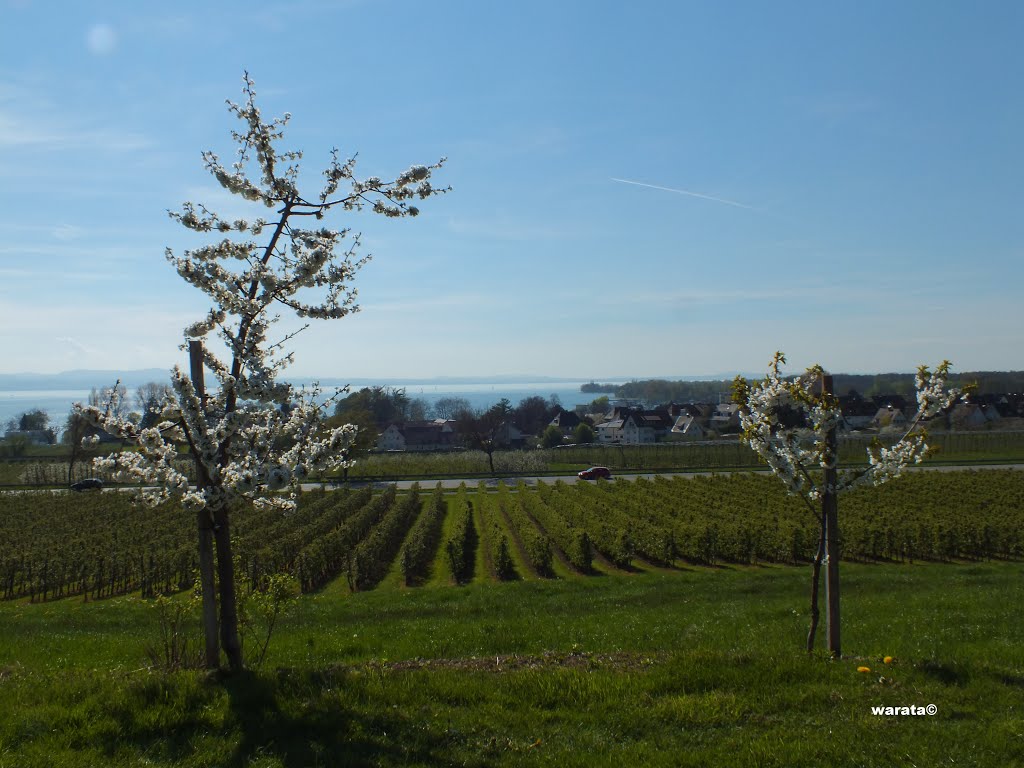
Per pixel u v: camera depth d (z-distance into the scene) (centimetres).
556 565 3008
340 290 817
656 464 6912
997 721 681
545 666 850
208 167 797
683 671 794
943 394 860
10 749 611
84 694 732
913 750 620
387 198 843
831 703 732
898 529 2995
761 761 606
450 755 620
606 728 679
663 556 2973
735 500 4259
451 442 10569
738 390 924
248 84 789
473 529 3775
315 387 817
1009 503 3866
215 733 659
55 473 6228
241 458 790
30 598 2680
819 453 888
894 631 1205
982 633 1183
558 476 6419
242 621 910
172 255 750
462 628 1281
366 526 3753
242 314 763
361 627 1373
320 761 606
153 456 776
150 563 2689
